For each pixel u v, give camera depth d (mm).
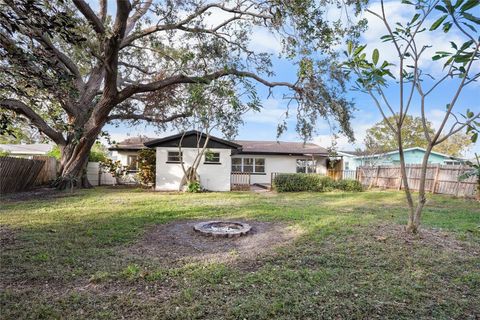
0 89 3156
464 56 3695
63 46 8672
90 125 12633
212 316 2617
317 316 2637
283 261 4008
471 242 4930
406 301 2932
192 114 10914
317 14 7113
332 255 4184
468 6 3203
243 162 20859
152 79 14609
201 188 14805
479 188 11984
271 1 7176
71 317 2561
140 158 16266
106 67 10586
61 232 5402
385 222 6293
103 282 3285
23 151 22516
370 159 21047
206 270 3654
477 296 3082
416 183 15578
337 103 8906
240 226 6008
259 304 2795
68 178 12891
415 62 4656
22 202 9320
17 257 4004
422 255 4152
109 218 6773
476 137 4285
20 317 2539
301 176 15375
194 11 10016
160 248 4660
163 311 2672
